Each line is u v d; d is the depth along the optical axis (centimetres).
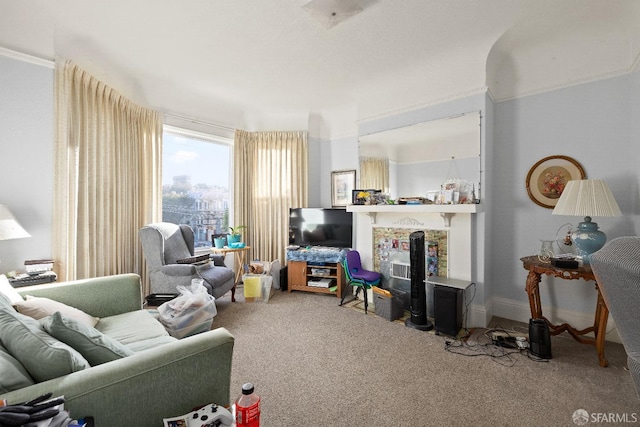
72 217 253
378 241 352
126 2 207
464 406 164
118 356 112
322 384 185
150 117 336
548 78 272
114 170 292
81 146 260
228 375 119
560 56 265
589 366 204
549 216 272
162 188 354
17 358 99
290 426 149
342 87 354
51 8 213
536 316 235
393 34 248
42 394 83
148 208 333
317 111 441
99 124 276
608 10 219
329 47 267
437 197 299
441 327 257
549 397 171
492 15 224
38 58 235
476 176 280
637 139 229
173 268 279
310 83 342
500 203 298
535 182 277
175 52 274
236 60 290
